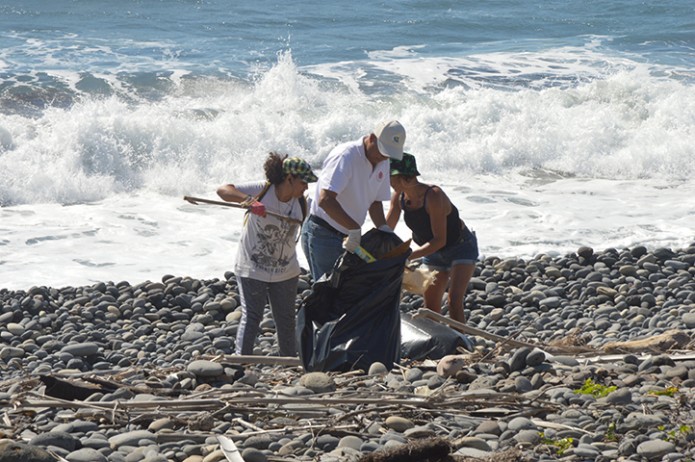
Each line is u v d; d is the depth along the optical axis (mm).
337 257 16125
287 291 16234
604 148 38688
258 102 42438
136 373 15109
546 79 49062
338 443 11211
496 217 30750
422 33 61750
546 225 30031
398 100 43781
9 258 25953
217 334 20672
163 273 25344
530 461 10547
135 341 20172
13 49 50625
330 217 15930
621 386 13438
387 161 16078
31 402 12266
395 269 15102
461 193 33719
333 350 14930
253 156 35781
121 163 33969
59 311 21922
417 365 15234
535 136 38625
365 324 15133
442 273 18094
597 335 20047
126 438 11141
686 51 57188
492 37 61469
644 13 68812
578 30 63750
